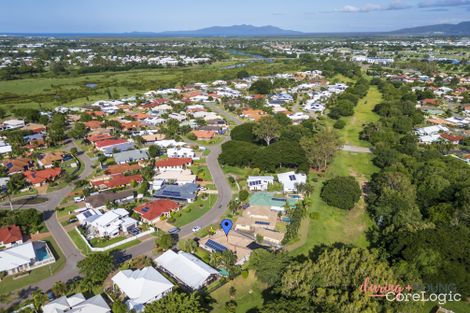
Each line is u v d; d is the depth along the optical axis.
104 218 94.56
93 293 70.44
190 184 118.31
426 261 69.75
